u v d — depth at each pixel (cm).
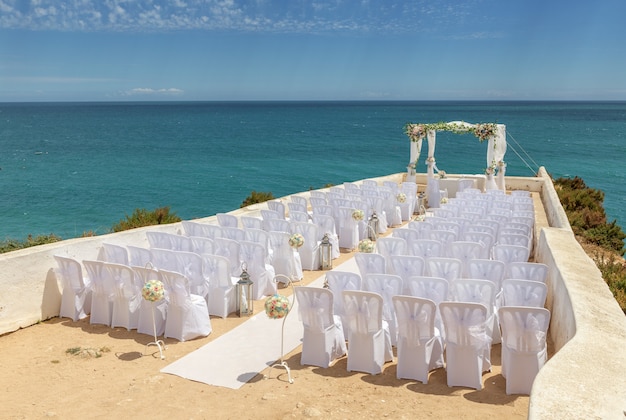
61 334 770
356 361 635
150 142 6994
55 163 4688
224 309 827
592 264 758
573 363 386
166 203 2994
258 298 930
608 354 407
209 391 589
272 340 737
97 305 805
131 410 548
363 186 1734
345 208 1332
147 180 3797
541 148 6544
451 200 1538
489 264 788
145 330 765
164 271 723
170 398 573
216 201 3086
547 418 304
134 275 771
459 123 2105
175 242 945
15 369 654
